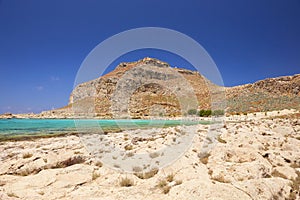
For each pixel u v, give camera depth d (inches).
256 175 335.9
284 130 821.9
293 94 4296.3
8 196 254.1
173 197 246.2
